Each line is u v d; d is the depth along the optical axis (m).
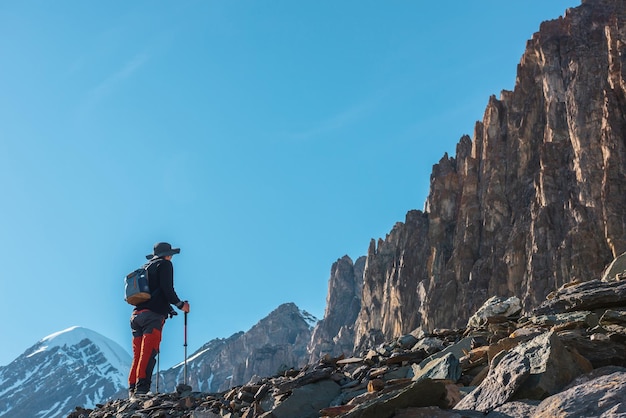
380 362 11.70
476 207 149.25
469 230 145.62
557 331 9.61
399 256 180.00
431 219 167.62
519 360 6.71
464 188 155.62
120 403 15.50
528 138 145.75
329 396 11.03
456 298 134.62
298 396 10.89
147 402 14.43
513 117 152.38
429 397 6.86
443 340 12.38
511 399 6.35
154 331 16.45
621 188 106.75
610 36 131.75
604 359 7.43
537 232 117.44
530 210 130.88
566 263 106.06
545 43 148.00
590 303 10.66
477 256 140.88
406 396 6.77
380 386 9.48
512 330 11.15
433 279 147.25
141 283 16.42
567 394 5.80
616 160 109.62
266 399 11.85
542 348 6.68
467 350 10.83
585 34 143.00
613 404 5.39
